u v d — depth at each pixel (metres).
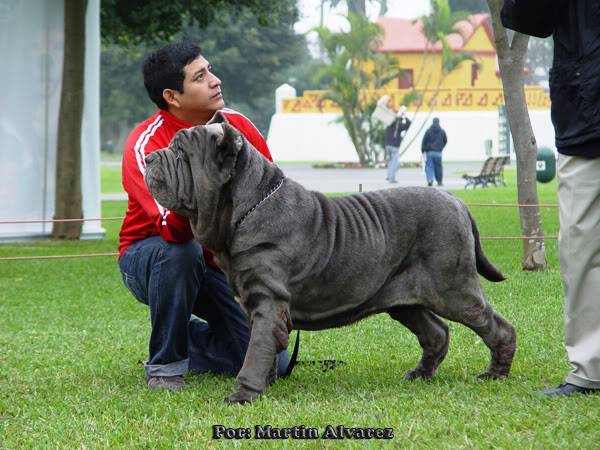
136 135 5.64
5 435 4.54
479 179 28.02
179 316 5.51
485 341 5.46
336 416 4.63
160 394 5.35
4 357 6.73
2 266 12.59
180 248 5.42
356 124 43.81
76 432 4.53
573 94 4.82
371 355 6.55
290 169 42.25
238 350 6.00
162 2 18.67
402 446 4.15
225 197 4.98
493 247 13.21
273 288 4.94
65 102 15.52
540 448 4.04
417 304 5.36
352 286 5.20
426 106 49.41
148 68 5.62
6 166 15.25
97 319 8.56
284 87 52.75
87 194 16.08
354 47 42.81
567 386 5.04
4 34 15.01
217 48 60.16
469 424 4.42
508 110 11.16
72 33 15.42
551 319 7.71
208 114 5.68
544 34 5.16
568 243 4.96
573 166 4.94
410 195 5.36
